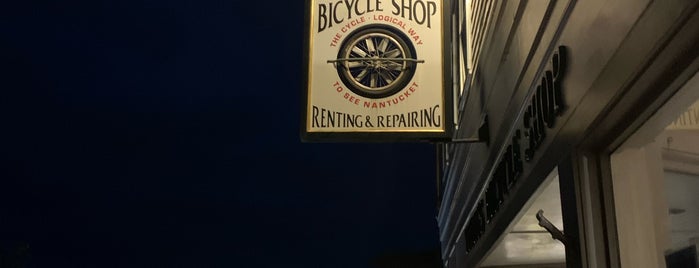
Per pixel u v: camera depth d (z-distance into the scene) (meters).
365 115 6.25
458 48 8.98
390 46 6.41
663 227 3.88
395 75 6.36
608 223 3.83
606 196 3.86
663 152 3.90
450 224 10.41
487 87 6.57
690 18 2.59
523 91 5.08
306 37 6.42
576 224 3.90
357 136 6.20
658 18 2.83
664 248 3.85
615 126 3.62
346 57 6.37
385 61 6.35
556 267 8.77
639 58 3.02
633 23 3.08
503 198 6.01
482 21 6.96
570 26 4.02
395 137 6.20
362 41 6.43
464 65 8.52
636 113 3.39
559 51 4.13
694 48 2.72
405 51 6.37
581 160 3.92
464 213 8.57
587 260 3.81
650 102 3.23
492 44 6.24
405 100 6.28
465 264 8.77
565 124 4.12
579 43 3.86
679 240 3.88
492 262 8.76
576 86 3.92
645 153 3.90
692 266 3.89
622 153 3.89
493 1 6.12
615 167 3.89
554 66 4.24
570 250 4.02
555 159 4.32
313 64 6.37
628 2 3.15
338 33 6.44
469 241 8.16
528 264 8.80
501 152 5.91
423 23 6.45
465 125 8.24
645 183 3.88
